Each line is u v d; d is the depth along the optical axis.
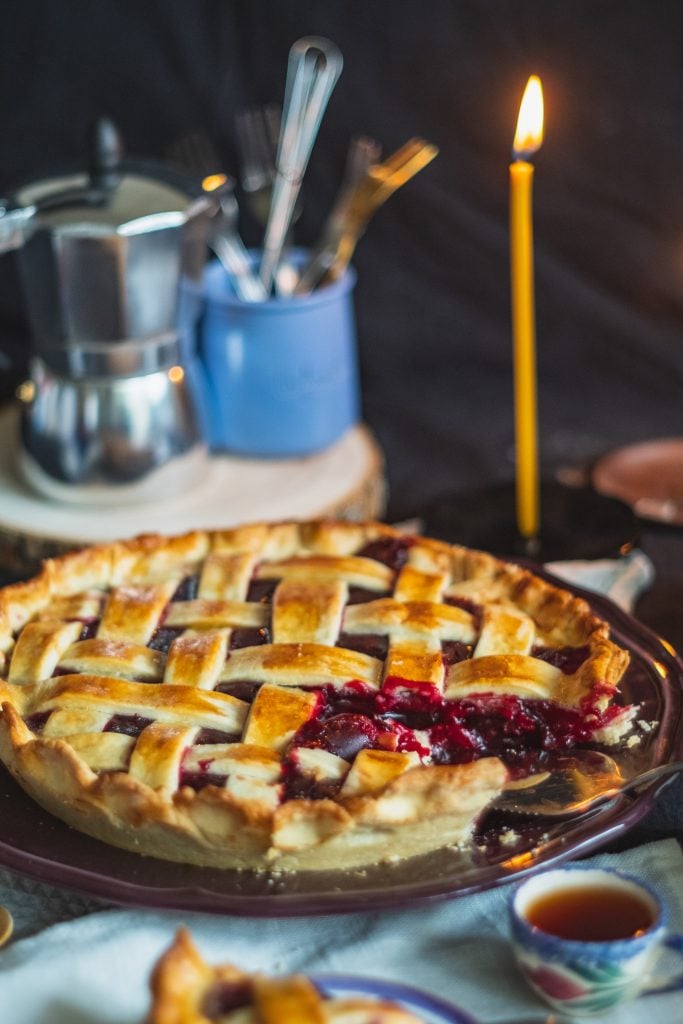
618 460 1.53
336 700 1.22
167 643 1.26
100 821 1.16
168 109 1.66
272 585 1.29
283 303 1.50
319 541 1.33
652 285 1.72
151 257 1.42
